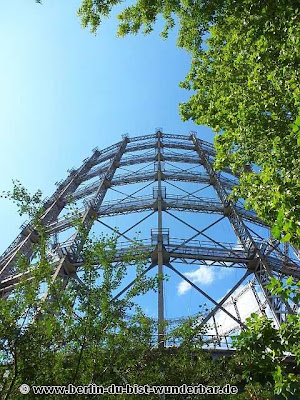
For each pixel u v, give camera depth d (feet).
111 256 34.01
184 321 44.21
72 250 69.87
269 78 32.24
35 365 26.45
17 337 26.13
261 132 33.96
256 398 35.14
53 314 29.94
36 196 36.27
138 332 33.76
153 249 66.95
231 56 42.09
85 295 30.89
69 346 29.68
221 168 38.75
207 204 86.53
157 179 96.89
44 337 27.94
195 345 36.88
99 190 93.40
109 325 30.32
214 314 59.57
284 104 32.96
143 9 50.16
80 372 28.99
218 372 35.37
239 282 66.28
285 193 24.16
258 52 33.50
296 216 21.98
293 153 29.71
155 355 34.35
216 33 46.16
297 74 30.37
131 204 85.61
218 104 39.91
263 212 30.94
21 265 31.71
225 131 39.45
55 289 30.68
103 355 29.86
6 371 27.12
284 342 21.15
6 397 24.59
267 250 75.92
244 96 35.91
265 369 21.38
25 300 28.53
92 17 48.73
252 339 21.77
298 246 24.09
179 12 50.08
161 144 123.54
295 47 29.71
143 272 35.14
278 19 31.71
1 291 73.92
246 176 34.88
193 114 47.96
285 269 70.23
